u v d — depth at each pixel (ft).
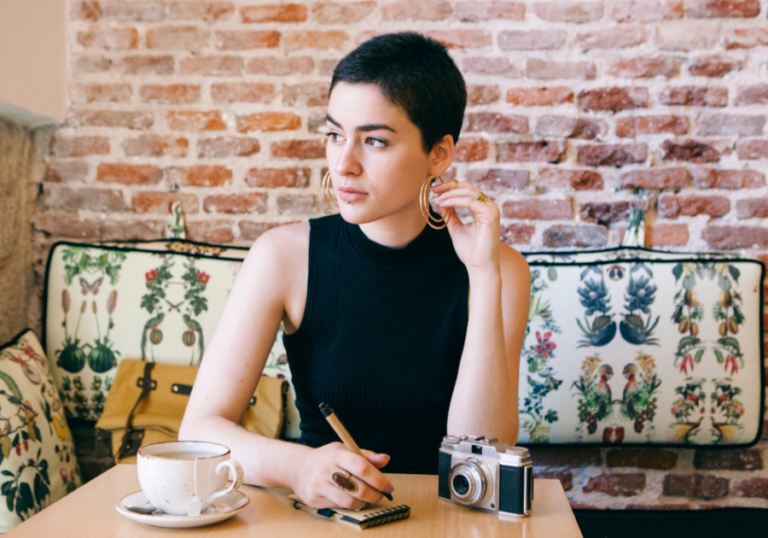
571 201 6.30
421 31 6.35
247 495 2.65
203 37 6.45
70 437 5.42
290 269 3.81
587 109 6.29
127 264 5.97
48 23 6.08
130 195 6.43
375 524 2.34
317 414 3.78
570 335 5.75
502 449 2.54
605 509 5.75
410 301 3.75
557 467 6.12
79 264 5.97
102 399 5.82
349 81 3.06
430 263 3.78
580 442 5.74
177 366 5.80
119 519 2.34
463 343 3.75
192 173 6.44
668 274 5.77
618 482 6.10
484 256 3.30
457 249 3.48
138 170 6.44
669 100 6.23
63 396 5.84
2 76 5.33
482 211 3.30
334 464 2.42
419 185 3.29
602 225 6.29
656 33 6.24
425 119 3.14
